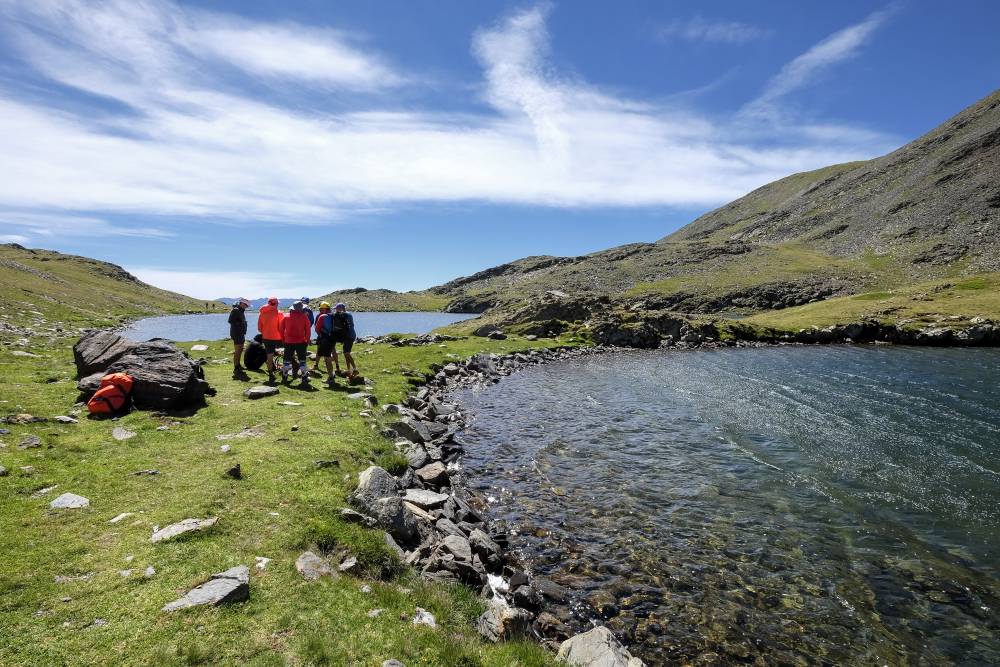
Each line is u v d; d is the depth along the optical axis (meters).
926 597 11.55
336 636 7.27
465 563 10.89
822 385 38.31
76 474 11.45
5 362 24.19
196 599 7.47
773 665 9.39
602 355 62.59
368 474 12.55
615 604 11.09
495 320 92.00
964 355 57.28
